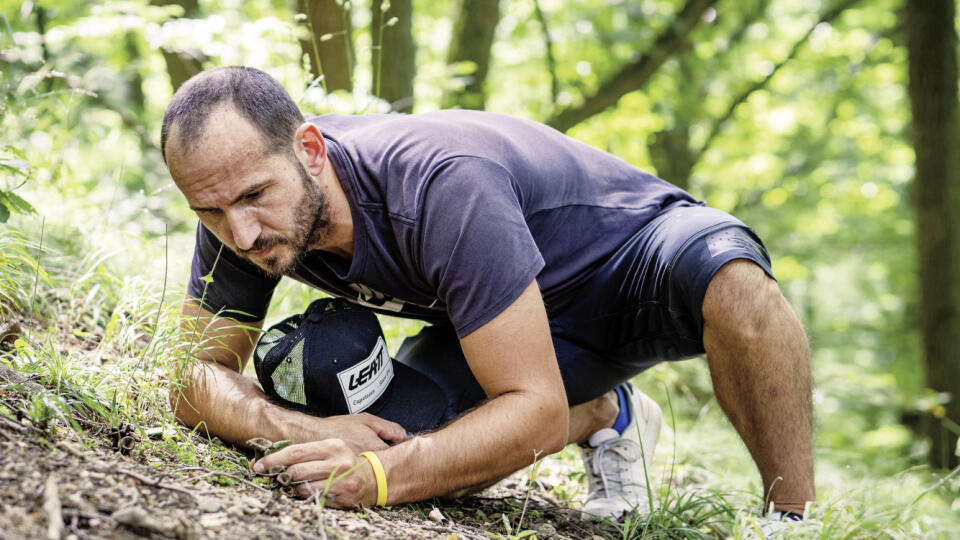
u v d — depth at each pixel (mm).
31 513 1642
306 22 4484
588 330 2732
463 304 2217
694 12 8227
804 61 10969
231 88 2162
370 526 2066
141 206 4195
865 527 2564
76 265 3576
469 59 6418
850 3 10023
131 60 6809
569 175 2621
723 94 11320
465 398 2688
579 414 2891
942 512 2881
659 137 10719
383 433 2389
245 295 2629
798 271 10828
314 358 2412
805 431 2529
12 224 3498
